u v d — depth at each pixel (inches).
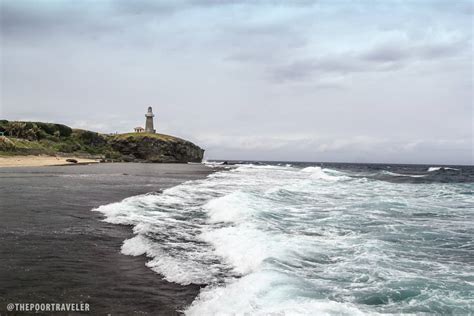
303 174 1889.8
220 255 336.8
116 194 794.2
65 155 3248.0
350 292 241.1
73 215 521.3
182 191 878.4
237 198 660.1
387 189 1021.8
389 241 391.2
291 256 320.8
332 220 507.2
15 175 1326.3
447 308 216.5
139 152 4424.2
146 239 388.8
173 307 226.2
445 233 434.6
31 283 258.4
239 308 212.1
